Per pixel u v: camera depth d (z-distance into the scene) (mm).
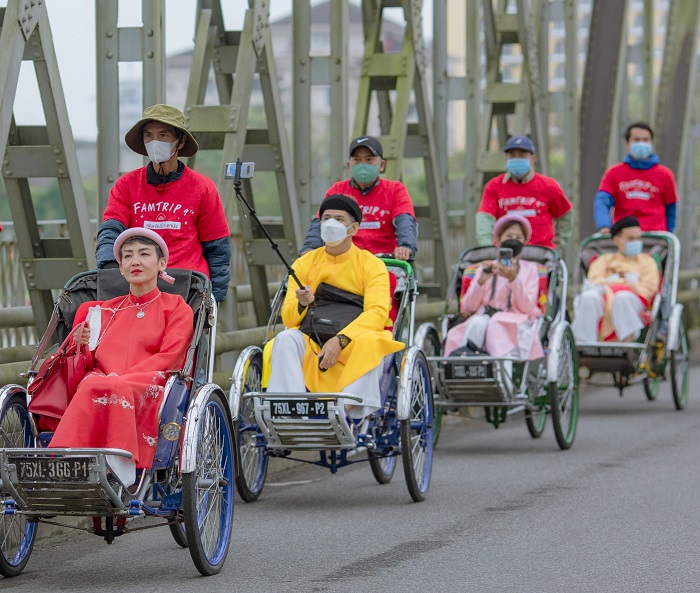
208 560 6270
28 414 6336
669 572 6285
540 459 10008
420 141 13422
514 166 11414
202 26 10383
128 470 5891
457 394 10086
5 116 7898
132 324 6469
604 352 11969
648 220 13000
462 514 7855
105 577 6316
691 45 19391
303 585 6090
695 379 15562
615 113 17375
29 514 5996
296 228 10938
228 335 9344
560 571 6320
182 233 7492
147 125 7336
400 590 5973
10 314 9359
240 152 10078
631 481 8867
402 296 8602
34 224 9070
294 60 11680
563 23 16594
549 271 10633
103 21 9500
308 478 9430
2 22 8195
